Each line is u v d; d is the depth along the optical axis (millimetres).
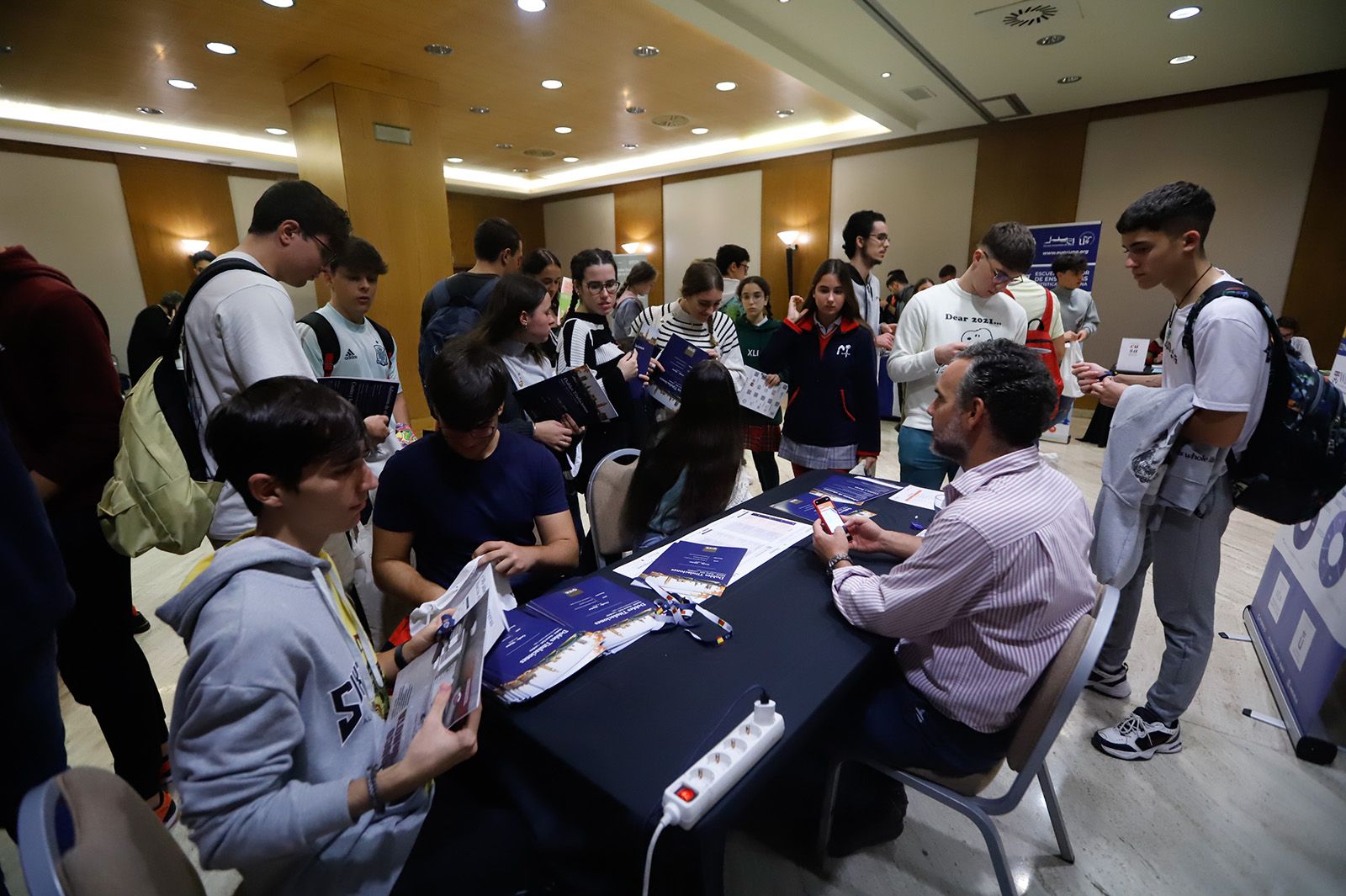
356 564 1640
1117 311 6348
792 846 1463
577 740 883
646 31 4254
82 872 526
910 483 2441
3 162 6203
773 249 8469
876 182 7492
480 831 938
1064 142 6293
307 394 782
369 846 822
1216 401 1394
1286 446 1440
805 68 4672
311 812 702
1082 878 1384
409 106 5059
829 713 985
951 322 2293
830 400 2512
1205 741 1786
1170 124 5781
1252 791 1618
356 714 837
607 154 8438
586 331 2398
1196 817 1542
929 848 1468
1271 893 1348
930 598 1053
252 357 1337
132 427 1370
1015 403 1095
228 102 5590
